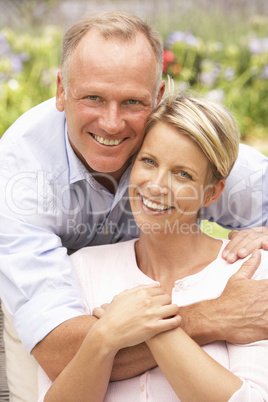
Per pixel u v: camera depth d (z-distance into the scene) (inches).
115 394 81.0
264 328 77.4
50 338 82.5
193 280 84.7
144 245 88.0
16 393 95.3
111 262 90.3
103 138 88.5
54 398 78.7
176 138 79.0
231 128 80.6
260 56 267.9
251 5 332.5
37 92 248.5
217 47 270.4
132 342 75.2
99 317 81.5
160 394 79.0
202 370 73.5
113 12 89.0
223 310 79.0
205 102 80.0
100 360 75.7
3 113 236.7
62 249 91.4
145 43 86.4
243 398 72.3
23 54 254.7
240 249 86.4
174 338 75.4
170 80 81.4
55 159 98.3
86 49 85.4
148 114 87.7
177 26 286.8
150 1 324.8
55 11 327.0
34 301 85.4
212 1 338.0
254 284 80.2
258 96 262.7
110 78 84.1
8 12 319.9
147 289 77.7
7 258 88.7
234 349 78.6
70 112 89.7
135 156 91.3
